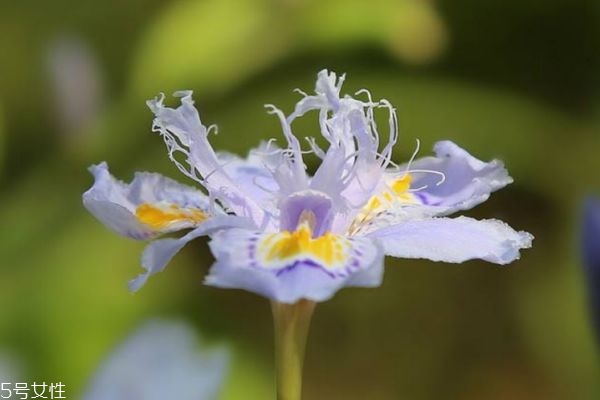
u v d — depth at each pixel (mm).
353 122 280
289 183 274
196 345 291
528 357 551
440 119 500
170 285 468
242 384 441
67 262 441
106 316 428
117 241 450
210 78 503
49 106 461
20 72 575
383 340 563
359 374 556
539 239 557
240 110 499
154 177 285
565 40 568
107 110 477
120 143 477
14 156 563
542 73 572
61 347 408
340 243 267
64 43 454
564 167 528
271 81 512
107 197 276
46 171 475
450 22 555
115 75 575
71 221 458
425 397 555
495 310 563
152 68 504
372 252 262
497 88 567
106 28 584
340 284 257
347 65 512
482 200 281
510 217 561
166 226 277
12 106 569
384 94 499
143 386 285
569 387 494
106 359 289
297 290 256
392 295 567
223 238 263
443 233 271
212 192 277
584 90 572
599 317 308
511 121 517
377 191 282
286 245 264
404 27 500
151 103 280
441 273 571
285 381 273
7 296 427
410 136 491
